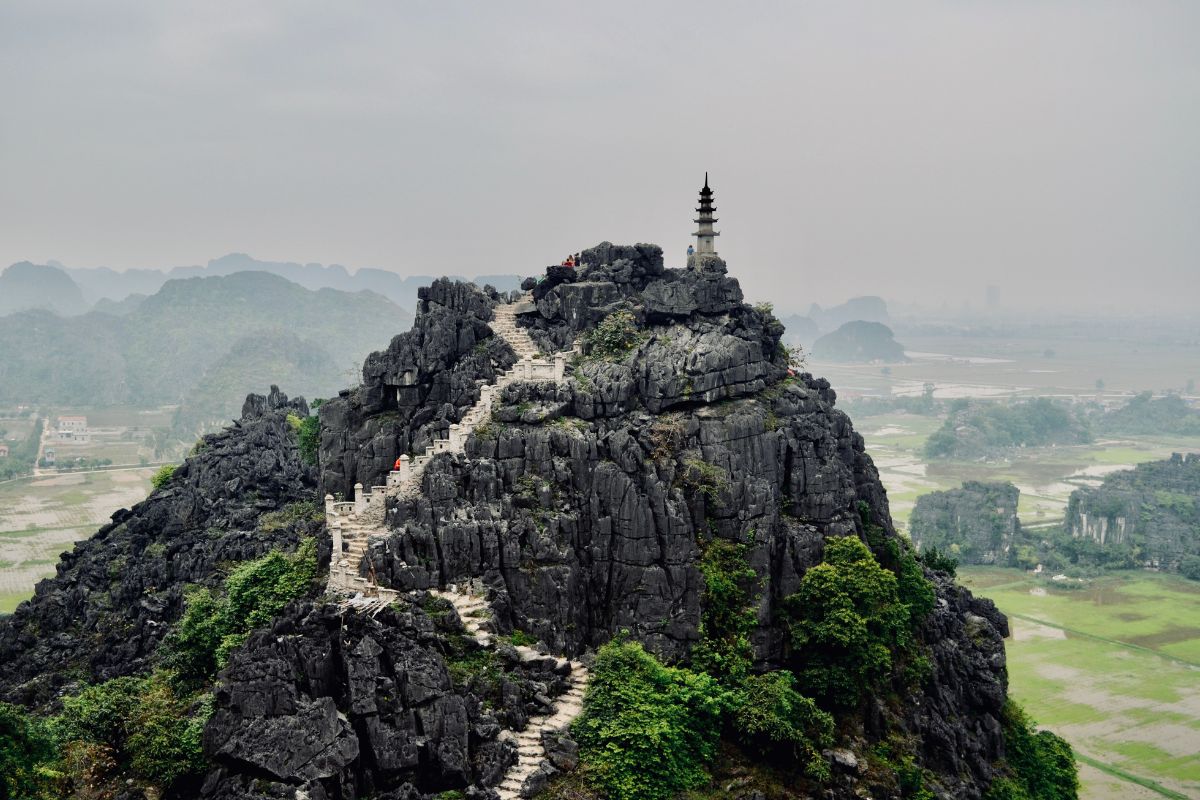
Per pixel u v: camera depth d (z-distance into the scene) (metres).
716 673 107.25
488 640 96.94
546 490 111.50
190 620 115.00
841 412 135.62
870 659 111.62
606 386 119.56
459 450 115.88
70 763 90.69
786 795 100.94
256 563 116.12
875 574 114.25
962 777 117.00
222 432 179.88
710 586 109.75
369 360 133.00
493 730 88.94
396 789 83.12
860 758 107.56
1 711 89.19
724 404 121.19
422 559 105.69
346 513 114.00
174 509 157.25
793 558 115.88
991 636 134.62
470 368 128.62
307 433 161.25
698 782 97.62
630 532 109.69
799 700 104.94
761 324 140.38
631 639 108.06
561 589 106.88
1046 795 126.62
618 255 145.62
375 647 87.00
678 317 136.75
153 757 90.00
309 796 79.31
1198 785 179.62
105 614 144.75
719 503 113.25
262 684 84.44
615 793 89.62
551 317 139.62
